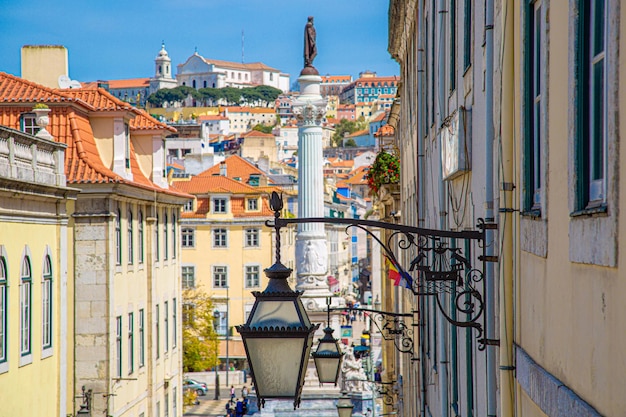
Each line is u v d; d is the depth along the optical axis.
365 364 112.25
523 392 14.47
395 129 87.44
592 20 9.97
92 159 67.75
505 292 15.55
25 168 46.78
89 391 62.22
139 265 75.06
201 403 138.00
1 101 67.38
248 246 168.50
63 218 52.47
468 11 22.72
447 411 29.41
